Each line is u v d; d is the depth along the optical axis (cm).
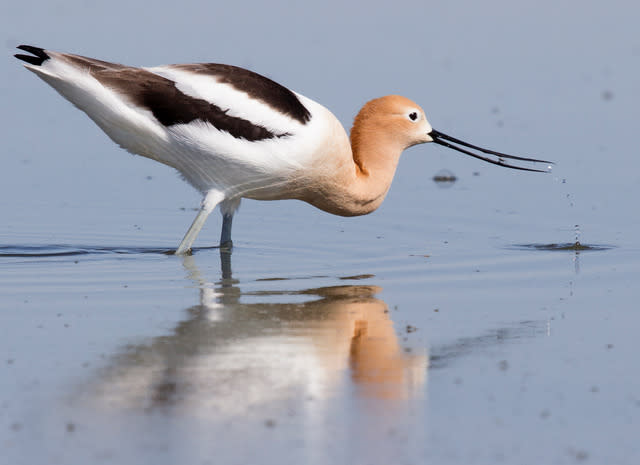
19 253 1255
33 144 1886
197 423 689
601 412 721
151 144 1201
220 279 1123
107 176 1730
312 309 984
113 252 1273
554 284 1087
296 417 702
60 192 1616
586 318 953
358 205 1286
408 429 687
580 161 1741
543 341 883
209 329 909
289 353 839
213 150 1182
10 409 711
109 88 1166
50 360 816
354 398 741
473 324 934
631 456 650
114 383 760
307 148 1195
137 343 862
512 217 1459
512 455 651
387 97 1288
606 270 1149
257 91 1195
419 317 958
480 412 720
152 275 1142
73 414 702
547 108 2041
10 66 2303
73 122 2022
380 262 1212
